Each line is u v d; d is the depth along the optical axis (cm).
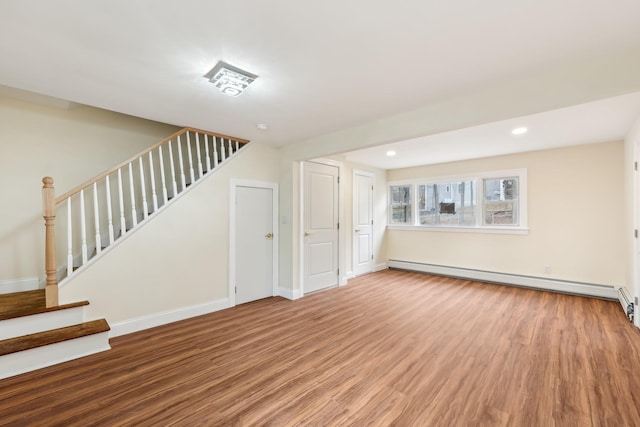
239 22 157
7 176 306
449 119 261
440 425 166
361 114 298
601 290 403
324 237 470
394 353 254
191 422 169
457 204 555
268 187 429
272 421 170
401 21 157
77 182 347
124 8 145
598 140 398
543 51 186
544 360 239
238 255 395
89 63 199
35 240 320
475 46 181
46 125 328
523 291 452
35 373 221
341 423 168
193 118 312
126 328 299
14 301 274
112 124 373
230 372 224
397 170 635
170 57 192
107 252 290
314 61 198
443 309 370
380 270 624
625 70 185
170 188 412
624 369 223
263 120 319
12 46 179
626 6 144
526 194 473
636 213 310
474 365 232
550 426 165
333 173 486
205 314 356
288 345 271
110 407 183
